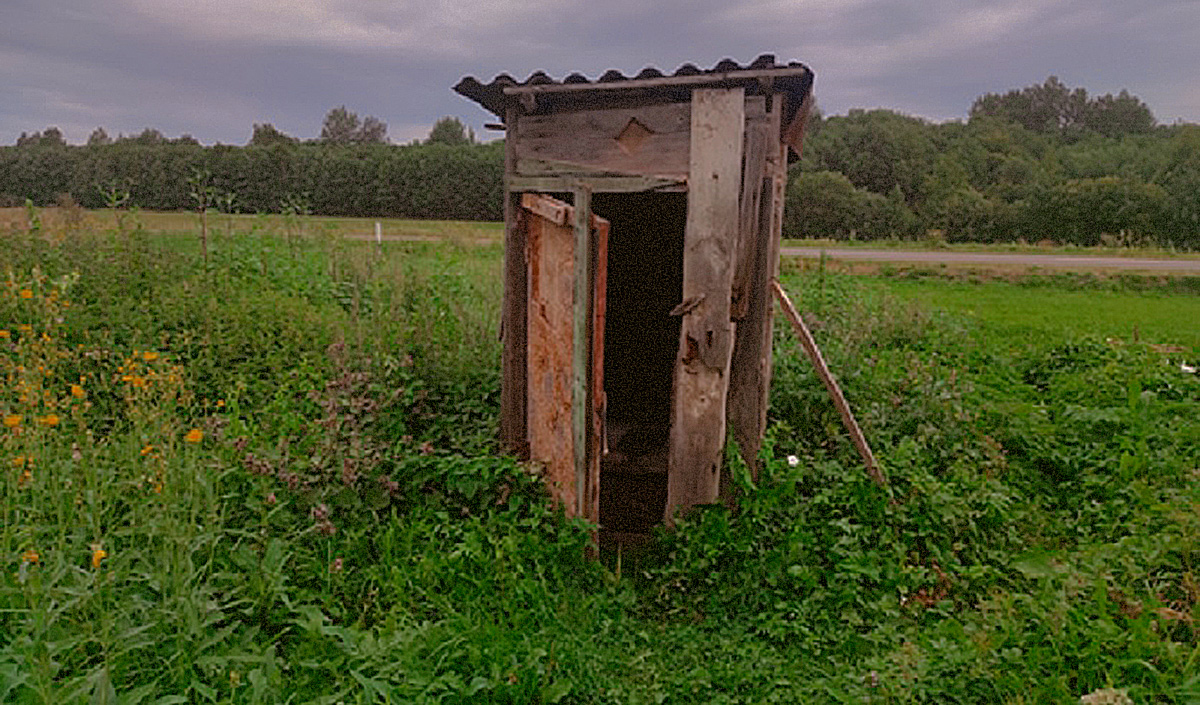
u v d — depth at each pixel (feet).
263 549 14.66
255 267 38.96
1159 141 232.32
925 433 23.44
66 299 26.27
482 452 19.75
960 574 17.39
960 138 216.54
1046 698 12.37
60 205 45.24
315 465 17.10
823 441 23.27
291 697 11.10
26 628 11.13
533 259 20.15
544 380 19.47
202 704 11.08
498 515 17.66
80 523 14.16
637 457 25.25
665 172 18.81
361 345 23.62
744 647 15.33
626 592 16.97
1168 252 104.01
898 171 191.42
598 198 26.91
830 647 15.44
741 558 17.83
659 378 29.91
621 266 28.99
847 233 166.50
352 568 15.53
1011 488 21.57
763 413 20.52
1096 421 25.59
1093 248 109.81
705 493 19.07
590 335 16.88
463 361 24.77
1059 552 17.80
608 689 13.53
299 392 24.59
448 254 54.70
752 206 18.57
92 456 15.34
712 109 18.11
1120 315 54.49
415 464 18.30
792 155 24.36
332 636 12.93
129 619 11.71
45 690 9.78
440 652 12.91
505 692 12.41
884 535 18.20
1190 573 15.49
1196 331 48.21
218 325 26.96
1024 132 235.20
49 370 19.24
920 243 115.75
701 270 18.45
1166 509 18.65
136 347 24.35
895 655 13.71
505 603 14.89
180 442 17.17
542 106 19.94
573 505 17.80
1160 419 25.66
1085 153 217.77
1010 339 43.78
